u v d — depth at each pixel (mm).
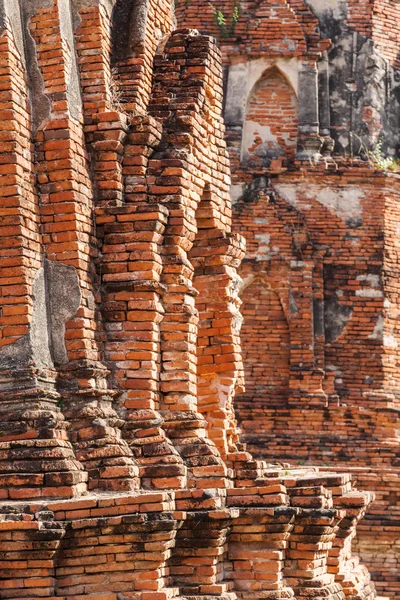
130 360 18594
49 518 16094
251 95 38969
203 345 21172
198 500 17172
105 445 17547
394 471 35625
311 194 38438
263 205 37938
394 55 40438
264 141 38750
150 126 19516
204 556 17250
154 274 18781
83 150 19078
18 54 18547
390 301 38344
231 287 21438
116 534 16297
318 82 39250
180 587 17141
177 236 19281
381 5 40094
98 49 19656
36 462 16844
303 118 38656
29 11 18969
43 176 18516
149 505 16406
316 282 37875
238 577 17938
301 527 18453
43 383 17688
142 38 20562
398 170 38875
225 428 20938
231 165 38250
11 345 17672
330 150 38844
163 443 18094
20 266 17750
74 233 18344
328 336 37938
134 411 18422
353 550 35125
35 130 18656
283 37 38875
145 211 18875
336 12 39812
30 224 18125
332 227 38312
